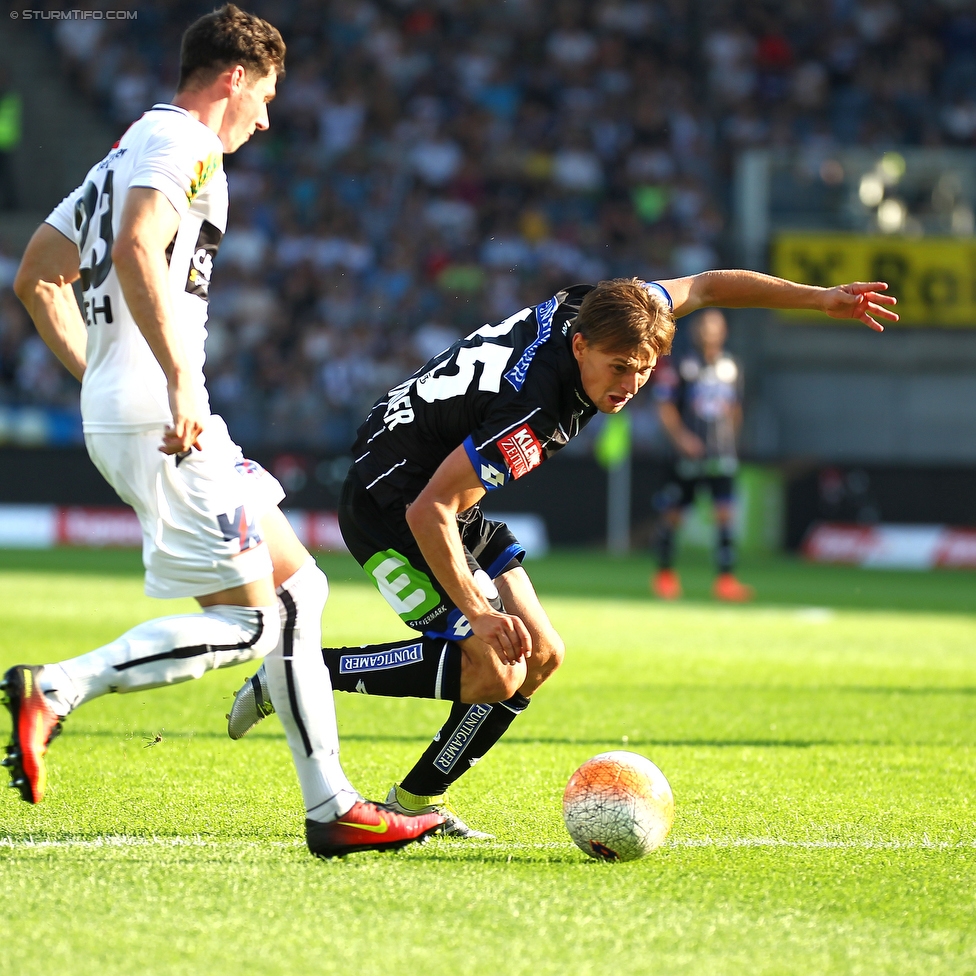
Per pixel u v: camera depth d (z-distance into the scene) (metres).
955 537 65.38
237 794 15.23
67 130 85.81
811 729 20.84
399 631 32.75
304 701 11.77
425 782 13.45
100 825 13.49
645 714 22.00
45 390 70.06
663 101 87.69
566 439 12.50
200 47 11.70
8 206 84.50
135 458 11.23
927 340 76.38
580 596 45.38
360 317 76.56
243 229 79.38
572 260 80.12
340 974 9.04
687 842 13.23
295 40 88.44
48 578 45.09
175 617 11.14
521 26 89.75
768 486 67.50
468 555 13.52
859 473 66.56
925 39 90.62
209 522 11.23
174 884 11.02
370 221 80.94
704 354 46.59
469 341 13.37
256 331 75.12
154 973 8.97
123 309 11.34
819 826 14.13
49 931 9.74
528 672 13.55
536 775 16.83
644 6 90.56
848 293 13.83
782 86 88.62
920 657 30.86
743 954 9.69
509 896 10.96
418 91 87.56
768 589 50.69
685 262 79.94
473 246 80.50
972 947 9.98
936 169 77.56
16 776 10.52
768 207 77.62
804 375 77.06
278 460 64.81
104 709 21.33
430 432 13.34
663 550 46.66
